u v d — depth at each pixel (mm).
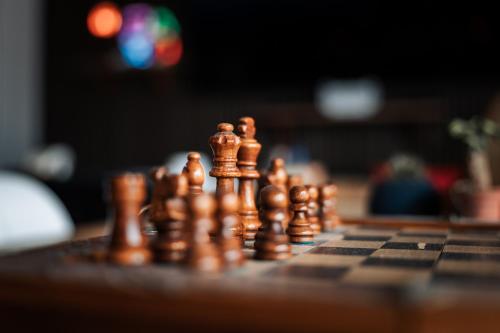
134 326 367
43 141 3262
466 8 2330
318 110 2662
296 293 357
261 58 2729
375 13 2473
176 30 2959
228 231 449
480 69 2350
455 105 2475
